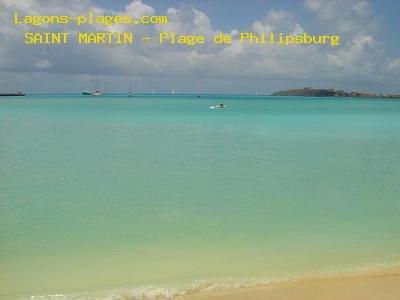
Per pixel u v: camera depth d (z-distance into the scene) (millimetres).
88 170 12227
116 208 8773
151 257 6469
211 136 20375
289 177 11547
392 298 5180
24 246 6867
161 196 9648
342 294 5289
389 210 8758
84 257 6453
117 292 5414
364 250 6715
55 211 8562
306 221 8055
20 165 12867
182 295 5320
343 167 13016
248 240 7117
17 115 33562
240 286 5527
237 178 11375
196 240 7117
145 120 29672
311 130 23859
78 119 29766
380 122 30250
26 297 5297
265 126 26141
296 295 5273
